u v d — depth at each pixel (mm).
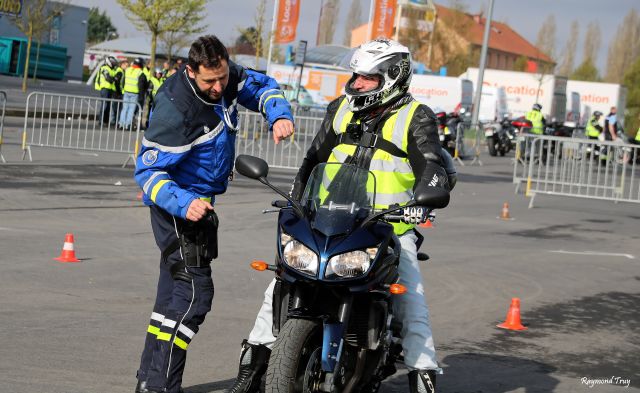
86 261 11172
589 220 19188
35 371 6770
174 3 39688
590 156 21641
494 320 9766
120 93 33750
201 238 5949
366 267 5387
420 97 53812
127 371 6953
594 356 8602
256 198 18297
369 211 5723
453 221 17406
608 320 10133
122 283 10164
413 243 6121
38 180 18297
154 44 40406
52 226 13453
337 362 5297
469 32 101000
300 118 26031
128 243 12594
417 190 5551
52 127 30297
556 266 13211
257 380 5938
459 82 52812
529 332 9367
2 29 74062
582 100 59000
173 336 5930
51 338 7742
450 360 8125
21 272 10273
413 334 5930
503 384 7477
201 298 5977
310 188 5820
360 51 5891
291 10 50375
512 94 55500
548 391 7363
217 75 5727
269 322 5879
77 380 6633
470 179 27500
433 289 11086
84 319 8477
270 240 13719
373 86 5871
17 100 40656
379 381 6105
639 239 16703
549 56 108562
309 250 5355
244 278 10930
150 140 5816
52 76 71500
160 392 5930
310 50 61406
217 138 5934
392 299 5918
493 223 17562
